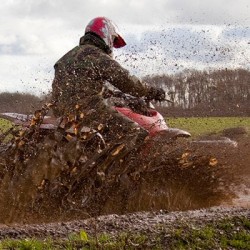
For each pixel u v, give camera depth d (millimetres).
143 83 11266
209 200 11359
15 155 10102
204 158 11016
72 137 10125
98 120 10617
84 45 11406
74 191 10227
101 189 10336
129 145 10414
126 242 7871
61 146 10102
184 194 11031
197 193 11203
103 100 10789
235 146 11547
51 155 10047
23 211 10070
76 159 10117
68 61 11242
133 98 11203
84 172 10180
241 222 8898
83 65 11070
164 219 9367
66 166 10102
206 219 9094
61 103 10758
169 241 8148
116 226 8945
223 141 11508
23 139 10109
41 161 10055
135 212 10312
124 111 10969
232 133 15031
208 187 11219
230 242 8180
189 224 8797
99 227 8945
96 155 10203
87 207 10258
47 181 10094
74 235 8328
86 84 10914
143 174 10680
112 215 9891
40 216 10102
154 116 11148
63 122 10188
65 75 11102
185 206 11000
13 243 8023
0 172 10156
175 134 10812
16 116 10742
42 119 10203
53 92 11094
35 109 11055
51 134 10086
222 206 11070
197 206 11227
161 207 10805
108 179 10359
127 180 10469
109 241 8109
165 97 11586
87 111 10578
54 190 10125
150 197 10719
